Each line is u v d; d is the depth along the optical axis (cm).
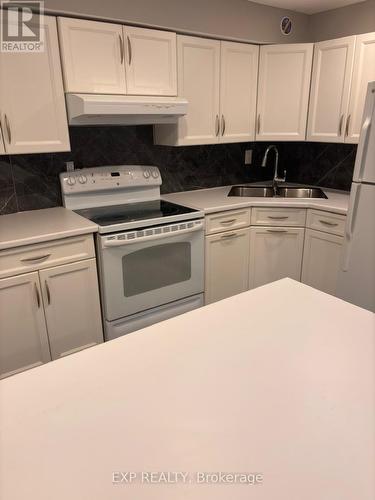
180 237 239
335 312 117
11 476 63
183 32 241
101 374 89
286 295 129
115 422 75
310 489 61
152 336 104
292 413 76
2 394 82
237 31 262
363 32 271
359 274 228
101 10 206
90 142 252
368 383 85
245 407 78
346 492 60
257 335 104
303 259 278
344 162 303
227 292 285
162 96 240
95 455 67
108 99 208
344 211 239
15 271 189
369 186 211
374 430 72
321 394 82
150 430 72
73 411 77
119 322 230
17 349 201
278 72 279
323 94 271
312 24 302
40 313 203
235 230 272
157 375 88
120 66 221
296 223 272
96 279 218
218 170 322
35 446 69
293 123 287
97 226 207
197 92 257
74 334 219
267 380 86
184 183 306
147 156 279
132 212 241
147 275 233
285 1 265
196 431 72
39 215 230
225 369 90
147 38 226
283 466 65
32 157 235
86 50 208
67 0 196
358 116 254
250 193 325
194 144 266
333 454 67
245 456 67
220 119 273
